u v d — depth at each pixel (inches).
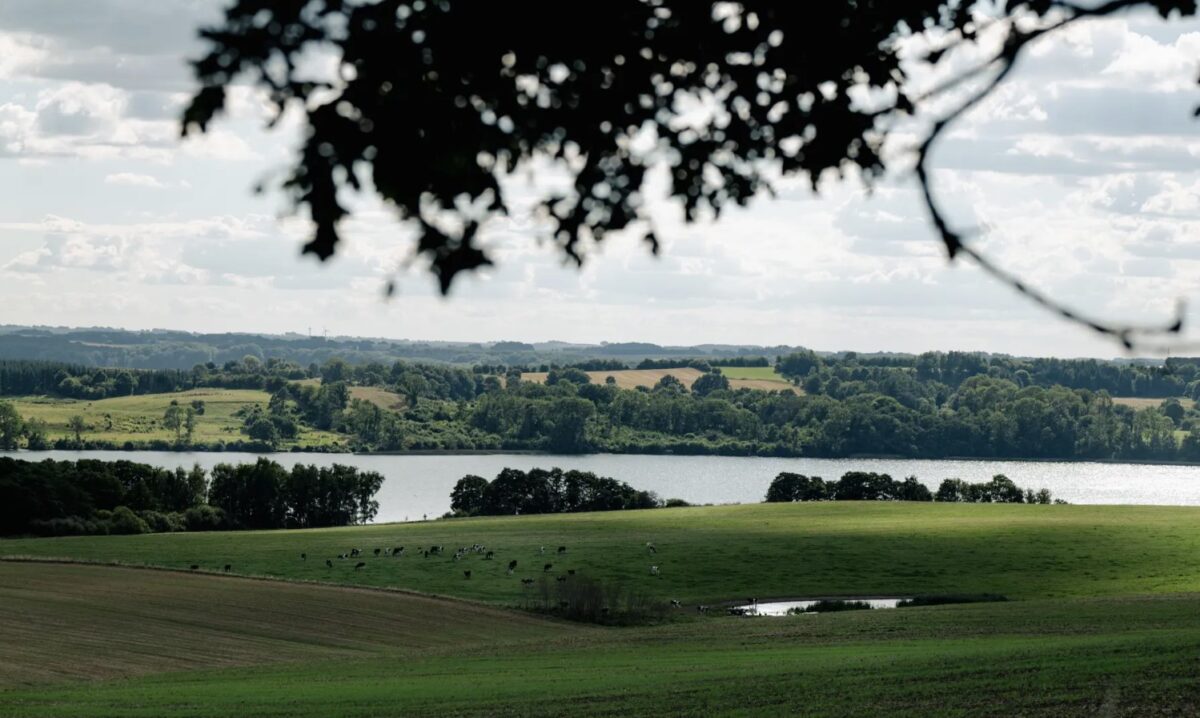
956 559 5182.1
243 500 7815.0
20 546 5442.9
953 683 1550.2
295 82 253.1
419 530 6471.5
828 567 5044.3
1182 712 1226.6
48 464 7194.9
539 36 284.4
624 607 3909.9
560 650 2716.5
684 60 320.2
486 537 6043.3
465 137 271.1
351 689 1966.0
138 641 2760.8
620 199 321.4
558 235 320.8
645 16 311.6
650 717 1457.9
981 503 7790.4
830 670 1840.6
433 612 3518.7
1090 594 4340.6
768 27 331.3
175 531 7062.0
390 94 263.7
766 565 5098.4
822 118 340.5
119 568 3909.9
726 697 1594.5
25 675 2284.7
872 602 4318.4
